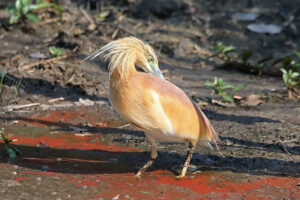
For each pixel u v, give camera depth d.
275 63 15.13
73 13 17.45
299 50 17.14
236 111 11.84
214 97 12.80
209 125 8.31
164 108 7.65
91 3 18.36
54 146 9.24
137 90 7.54
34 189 7.05
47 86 12.37
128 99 7.57
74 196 6.91
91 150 9.17
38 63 13.31
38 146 9.17
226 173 8.33
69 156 8.77
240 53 16.86
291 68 14.96
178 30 17.64
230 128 10.55
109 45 7.96
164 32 17.25
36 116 10.86
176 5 18.72
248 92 13.41
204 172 8.37
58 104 11.62
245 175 8.26
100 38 15.66
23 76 12.49
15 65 13.22
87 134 9.99
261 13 18.95
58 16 17.16
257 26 18.14
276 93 13.31
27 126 10.24
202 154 9.18
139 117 7.64
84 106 11.69
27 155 8.66
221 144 9.63
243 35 17.83
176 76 14.33
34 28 16.34
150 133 7.91
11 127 10.11
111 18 17.84
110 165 8.48
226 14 18.78
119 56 7.79
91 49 14.70
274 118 11.30
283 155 9.20
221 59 16.28
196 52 16.55
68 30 16.12
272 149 9.49
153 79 7.84
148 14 18.28
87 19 17.16
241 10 19.09
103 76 13.44
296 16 18.88
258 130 10.47
